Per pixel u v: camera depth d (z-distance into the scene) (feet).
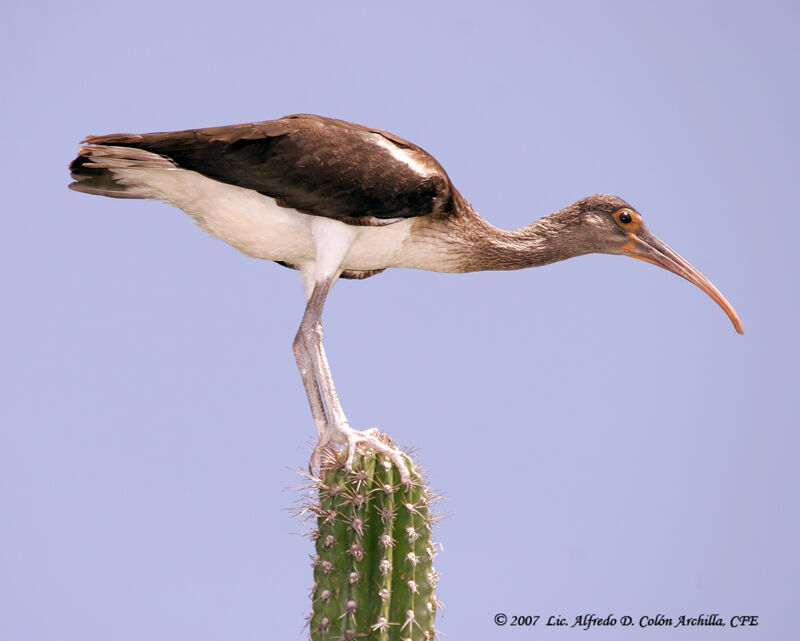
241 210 38.27
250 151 36.88
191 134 36.81
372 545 29.32
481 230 43.11
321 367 36.52
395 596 29.19
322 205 37.73
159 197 39.14
